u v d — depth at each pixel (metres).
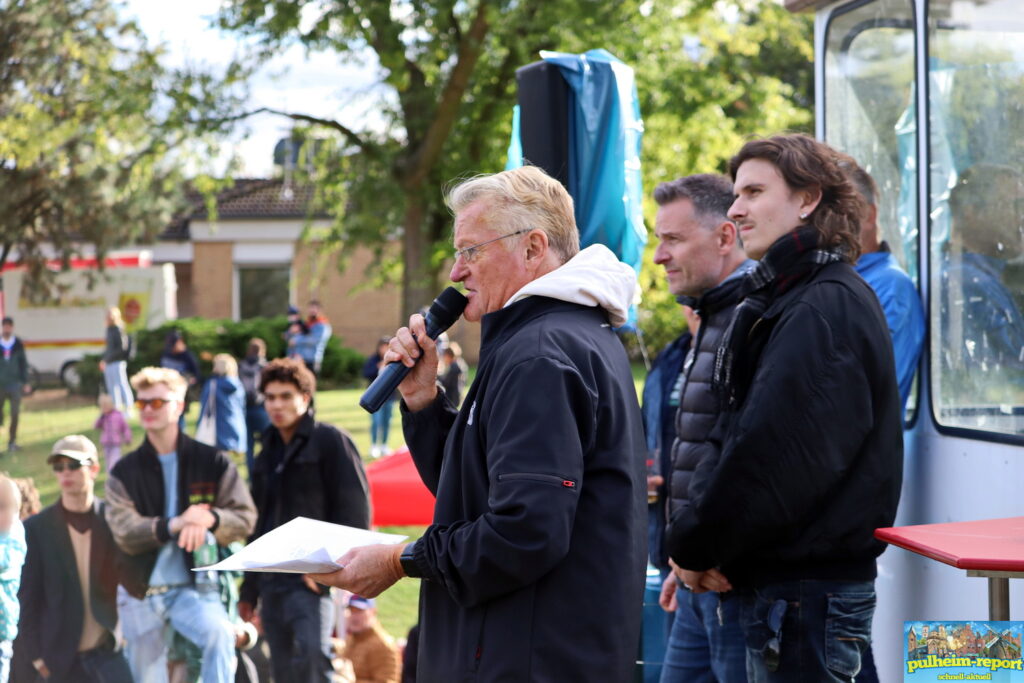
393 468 5.20
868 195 3.35
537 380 1.92
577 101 3.09
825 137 4.09
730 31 19.84
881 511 2.44
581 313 2.08
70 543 3.60
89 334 24.11
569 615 1.95
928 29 3.40
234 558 2.06
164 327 24.16
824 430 2.35
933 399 3.34
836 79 4.00
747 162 2.66
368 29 18.39
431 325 2.26
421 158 19.30
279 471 4.31
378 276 22.30
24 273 23.78
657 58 19.06
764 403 2.38
